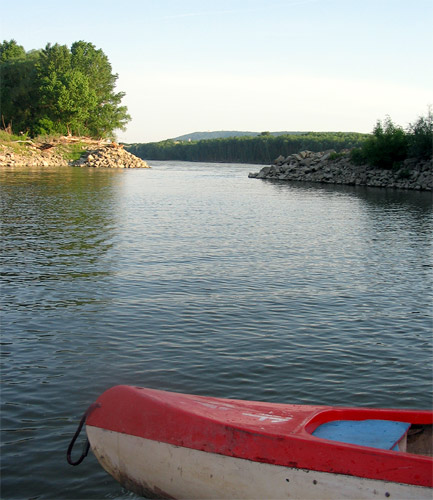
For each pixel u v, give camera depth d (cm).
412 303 1181
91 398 702
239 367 810
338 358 857
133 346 884
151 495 485
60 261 1498
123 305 1104
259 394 727
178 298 1165
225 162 18975
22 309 1065
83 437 612
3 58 10825
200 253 1677
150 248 1734
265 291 1246
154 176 7012
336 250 1816
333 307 1136
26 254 1581
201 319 1030
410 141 5872
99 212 2698
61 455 579
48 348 869
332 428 477
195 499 455
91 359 828
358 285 1330
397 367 829
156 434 460
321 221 2612
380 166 6131
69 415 659
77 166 8675
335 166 6731
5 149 8106
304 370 807
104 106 9700
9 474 546
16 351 855
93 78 9550
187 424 450
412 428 497
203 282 1310
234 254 1681
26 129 9488
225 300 1162
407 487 388
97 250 1673
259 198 3981
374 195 4434
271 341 925
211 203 3462
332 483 404
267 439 422
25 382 745
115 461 489
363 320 1055
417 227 2450
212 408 488
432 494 383
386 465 393
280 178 7031
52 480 538
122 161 9425
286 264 1556
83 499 512
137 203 3275
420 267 1565
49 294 1171
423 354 885
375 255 1741
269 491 422
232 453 430
